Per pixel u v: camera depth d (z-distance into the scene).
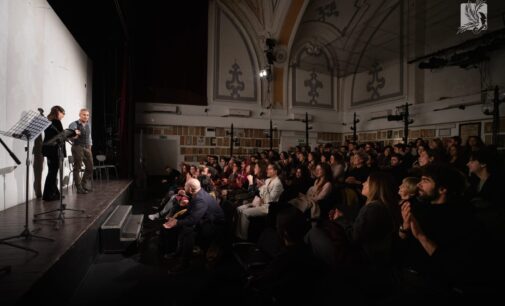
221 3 10.02
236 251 3.28
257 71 10.58
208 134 9.89
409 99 9.08
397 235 1.88
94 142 8.14
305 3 9.32
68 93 5.81
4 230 2.64
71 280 2.32
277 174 4.08
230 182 5.93
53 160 4.01
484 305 1.24
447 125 7.91
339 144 11.65
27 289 1.53
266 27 10.30
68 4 6.03
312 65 11.30
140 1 8.98
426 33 8.55
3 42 3.43
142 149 9.12
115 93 8.35
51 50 4.89
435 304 1.23
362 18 9.55
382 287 1.37
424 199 1.84
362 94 10.95
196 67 9.82
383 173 2.09
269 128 10.62
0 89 3.38
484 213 1.94
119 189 5.40
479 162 2.41
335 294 1.38
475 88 7.37
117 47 8.26
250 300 1.70
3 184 3.46
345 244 1.64
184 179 6.00
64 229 2.71
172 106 9.44
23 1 3.91
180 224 3.02
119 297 2.42
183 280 2.76
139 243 3.77
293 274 1.56
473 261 1.38
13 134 2.26
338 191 3.27
